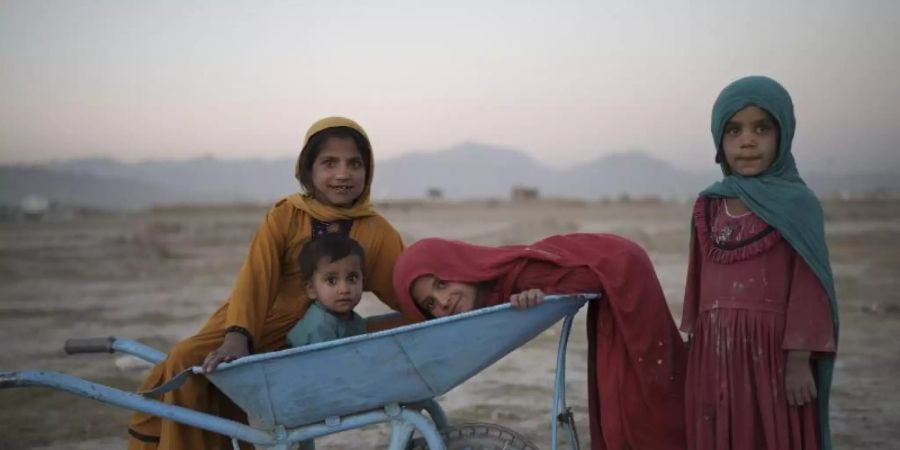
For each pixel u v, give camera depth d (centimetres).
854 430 568
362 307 1230
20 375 336
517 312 362
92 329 1088
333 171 423
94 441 586
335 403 361
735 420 366
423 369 360
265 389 351
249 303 393
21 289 1587
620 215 4856
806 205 362
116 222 5659
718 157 391
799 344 355
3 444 579
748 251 366
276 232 416
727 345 368
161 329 1083
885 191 10069
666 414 389
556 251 388
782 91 373
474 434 392
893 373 736
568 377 752
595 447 403
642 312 380
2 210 7788
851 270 1534
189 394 386
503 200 11762
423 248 384
